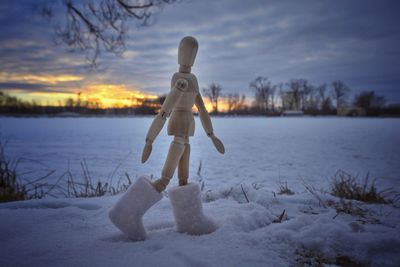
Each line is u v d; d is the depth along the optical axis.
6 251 0.35
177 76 0.41
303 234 0.37
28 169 1.64
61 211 0.50
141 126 6.27
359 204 0.62
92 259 0.32
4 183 0.91
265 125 6.90
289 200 0.63
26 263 0.32
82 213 0.50
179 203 0.39
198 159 2.02
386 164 1.79
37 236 0.40
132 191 0.38
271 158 2.06
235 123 8.05
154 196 0.38
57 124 7.17
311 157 2.11
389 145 2.80
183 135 0.40
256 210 0.46
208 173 1.53
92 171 1.57
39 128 5.55
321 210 0.56
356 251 0.34
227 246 0.35
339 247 0.35
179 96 0.38
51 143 3.05
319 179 1.38
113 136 3.88
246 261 0.31
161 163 1.84
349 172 1.55
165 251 0.34
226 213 0.48
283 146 2.81
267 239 0.36
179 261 0.31
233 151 2.46
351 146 2.76
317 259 0.33
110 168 1.67
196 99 0.43
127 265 0.31
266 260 0.32
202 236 0.38
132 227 0.37
